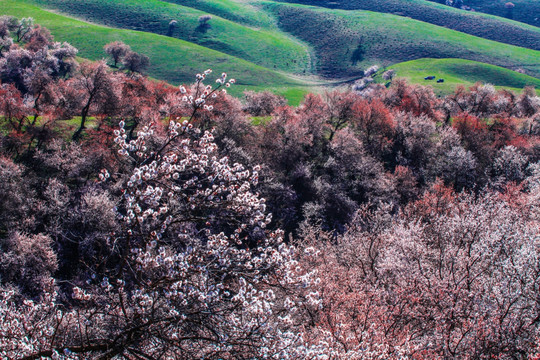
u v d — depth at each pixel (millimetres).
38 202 46125
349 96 88188
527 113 108688
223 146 61031
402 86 108062
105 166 53750
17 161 57969
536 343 13695
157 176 11117
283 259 10594
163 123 61750
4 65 112812
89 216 40250
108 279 10141
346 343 14297
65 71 130375
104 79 70375
